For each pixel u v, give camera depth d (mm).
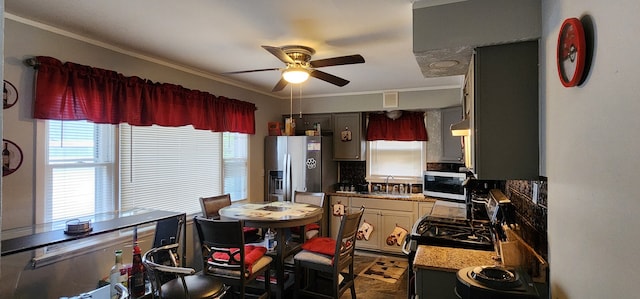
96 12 2268
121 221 2660
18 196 2365
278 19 2369
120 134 3166
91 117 2715
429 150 5098
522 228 2365
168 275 2713
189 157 3924
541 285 1760
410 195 4953
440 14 2043
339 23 2439
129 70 3109
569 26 1350
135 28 2551
